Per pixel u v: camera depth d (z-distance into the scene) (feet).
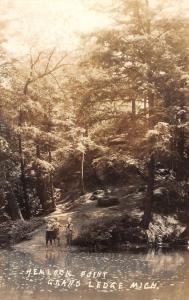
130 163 140.87
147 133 126.00
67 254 110.83
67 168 193.77
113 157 140.87
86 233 127.54
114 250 119.14
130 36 132.16
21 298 63.57
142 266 92.38
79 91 145.79
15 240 133.69
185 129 141.28
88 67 137.08
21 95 160.04
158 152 130.31
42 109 162.81
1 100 159.22
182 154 163.22
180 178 159.94
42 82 168.86
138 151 137.08
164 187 152.15
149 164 136.77
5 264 93.71
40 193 169.58
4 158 156.46
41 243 128.47
